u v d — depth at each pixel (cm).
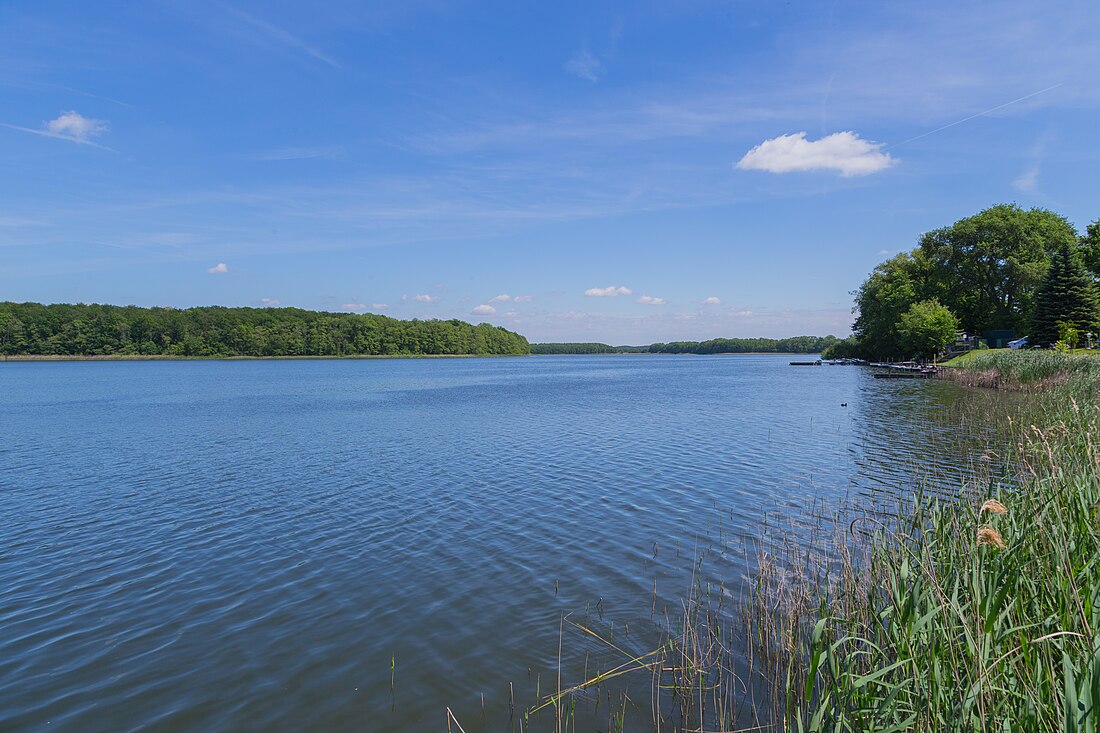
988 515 689
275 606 930
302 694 699
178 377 8325
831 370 8825
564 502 1491
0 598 972
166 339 14750
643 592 951
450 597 948
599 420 3191
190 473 1902
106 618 899
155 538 1256
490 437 2620
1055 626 514
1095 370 2567
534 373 10156
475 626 851
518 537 1228
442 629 845
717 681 697
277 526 1330
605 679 712
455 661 761
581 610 893
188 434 2786
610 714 642
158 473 1903
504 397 4934
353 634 837
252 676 738
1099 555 563
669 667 731
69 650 808
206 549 1188
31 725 652
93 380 7531
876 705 516
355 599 949
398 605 924
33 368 11138
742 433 2592
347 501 1538
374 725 639
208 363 14162
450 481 1748
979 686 431
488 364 15338
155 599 962
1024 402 2789
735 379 7231
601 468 1898
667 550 1134
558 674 726
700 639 795
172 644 820
